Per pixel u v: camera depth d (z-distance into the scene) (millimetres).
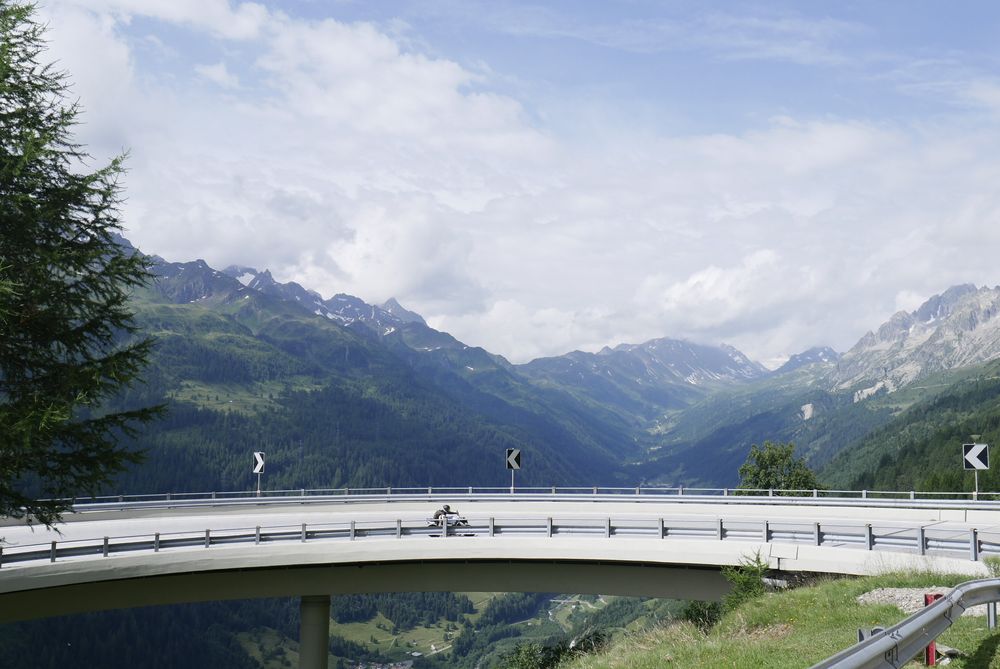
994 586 12750
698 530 30312
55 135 16844
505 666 35281
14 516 17422
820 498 42594
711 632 18938
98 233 17625
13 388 16688
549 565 33188
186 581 31594
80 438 16969
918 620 9758
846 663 7508
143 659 140750
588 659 20812
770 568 27797
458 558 32562
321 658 33156
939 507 40000
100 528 37719
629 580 32094
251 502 45906
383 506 45656
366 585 33469
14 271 16297
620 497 45344
